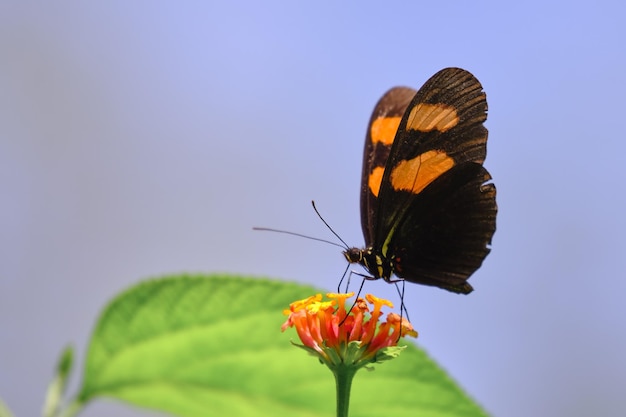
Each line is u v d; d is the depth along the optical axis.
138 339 0.89
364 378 0.89
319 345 0.88
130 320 0.89
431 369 0.89
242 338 0.89
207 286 0.89
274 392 0.89
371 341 0.88
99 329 0.89
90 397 0.89
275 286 0.89
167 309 0.89
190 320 0.89
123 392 0.89
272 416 0.89
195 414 0.89
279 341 0.89
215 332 0.89
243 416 0.89
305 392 0.89
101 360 0.89
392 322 0.88
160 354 0.89
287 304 0.89
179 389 0.89
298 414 0.89
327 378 0.89
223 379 0.89
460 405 0.89
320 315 0.88
